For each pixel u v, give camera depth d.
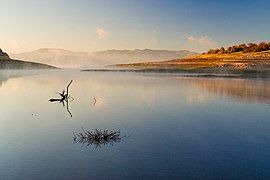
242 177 11.59
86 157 13.73
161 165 12.76
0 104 31.00
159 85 51.88
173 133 18.00
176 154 14.06
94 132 17.39
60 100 33.56
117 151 14.52
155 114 24.36
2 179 11.61
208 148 14.94
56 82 63.50
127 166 12.63
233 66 103.62
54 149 14.95
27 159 13.59
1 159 13.63
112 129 19.16
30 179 11.56
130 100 33.22
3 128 19.75
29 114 25.08
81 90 45.75
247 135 17.47
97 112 25.66
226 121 21.34
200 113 24.59
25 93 42.00
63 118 23.14
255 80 60.09
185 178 11.52
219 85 49.56
